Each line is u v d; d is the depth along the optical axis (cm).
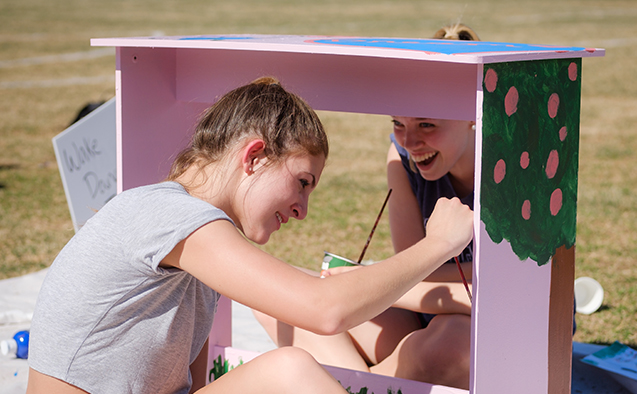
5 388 240
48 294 148
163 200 141
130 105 198
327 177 639
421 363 209
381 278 138
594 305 321
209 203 146
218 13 2223
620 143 752
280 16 2170
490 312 160
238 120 149
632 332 299
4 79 1164
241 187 149
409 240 247
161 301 147
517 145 162
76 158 376
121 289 142
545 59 170
